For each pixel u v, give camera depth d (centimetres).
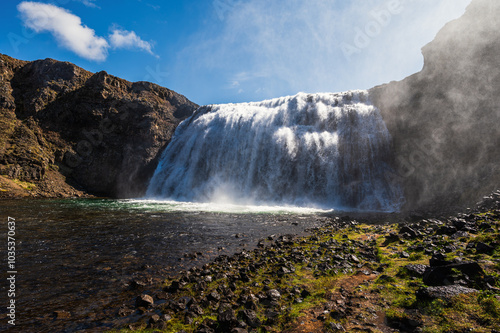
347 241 1034
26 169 3195
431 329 325
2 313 479
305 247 976
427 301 392
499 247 574
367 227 1387
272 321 425
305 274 673
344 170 2991
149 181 4038
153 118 4275
